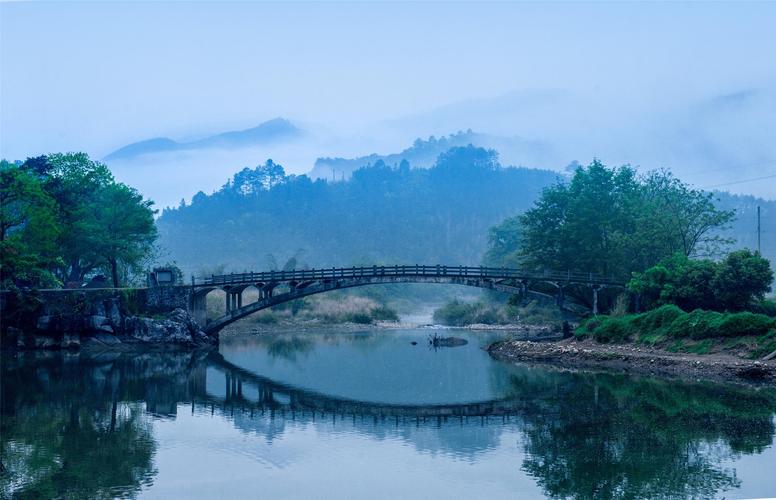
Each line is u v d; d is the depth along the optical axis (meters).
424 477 29.00
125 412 42.03
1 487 27.75
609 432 35.38
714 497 26.06
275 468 30.53
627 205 80.81
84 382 52.44
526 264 83.19
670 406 40.69
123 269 92.69
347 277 74.19
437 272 73.88
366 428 38.19
